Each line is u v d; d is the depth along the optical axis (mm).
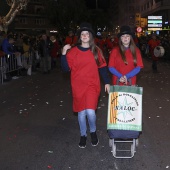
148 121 6953
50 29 78250
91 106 5051
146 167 4562
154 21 47750
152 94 9977
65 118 7359
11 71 13734
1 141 5781
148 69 17734
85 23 5031
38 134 6176
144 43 30953
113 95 4727
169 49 23047
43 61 16203
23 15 72312
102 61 5129
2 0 29656
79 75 5012
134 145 4844
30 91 10945
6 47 13086
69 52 5043
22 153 5184
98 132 6277
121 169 4512
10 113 7871
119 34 5168
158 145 5449
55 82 13133
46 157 5000
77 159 4910
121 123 4695
